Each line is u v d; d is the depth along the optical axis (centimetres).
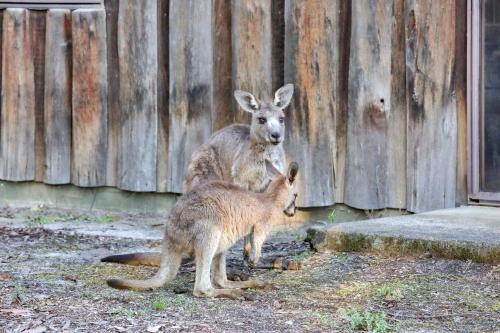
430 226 1261
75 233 1495
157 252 1227
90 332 847
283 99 1313
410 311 959
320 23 1554
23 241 1414
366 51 1525
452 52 1468
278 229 1565
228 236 1029
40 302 969
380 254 1209
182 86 1678
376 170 1530
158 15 1705
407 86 1499
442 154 1480
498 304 980
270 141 1229
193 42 1664
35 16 1819
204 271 1014
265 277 1146
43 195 1845
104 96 1767
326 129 1564
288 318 921
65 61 1794
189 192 1032
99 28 1756
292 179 1082
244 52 1609
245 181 1251
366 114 1531
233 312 946
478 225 1264
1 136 1852
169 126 1698
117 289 1048
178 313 933
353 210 1567
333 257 1221
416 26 1483
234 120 1630
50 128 1805
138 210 1759
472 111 1457
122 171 1747
